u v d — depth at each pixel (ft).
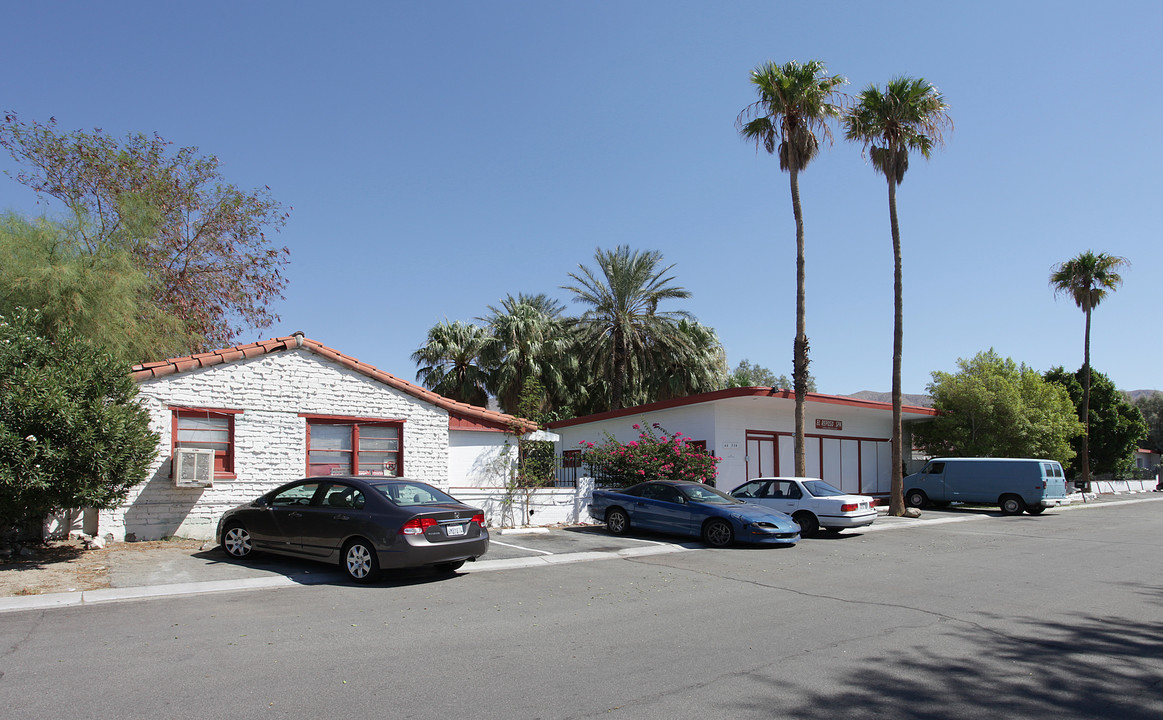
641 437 66.80
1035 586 32.12
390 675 18.25
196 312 69.67
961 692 17.35
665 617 25.39
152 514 41.29
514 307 115.85
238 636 21.97
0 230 47.09
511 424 57.57
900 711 16.05
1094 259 120.67
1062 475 78.84
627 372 111.04
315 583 31.27
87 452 31.45
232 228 73.10
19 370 31.17
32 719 14.89
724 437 74.23
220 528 36.52
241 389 45.06
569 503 58.13
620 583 32.50
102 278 47.73
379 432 50.90
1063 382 143.84
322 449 48.19
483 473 56.70
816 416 86.33
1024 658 20.33
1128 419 143.95
